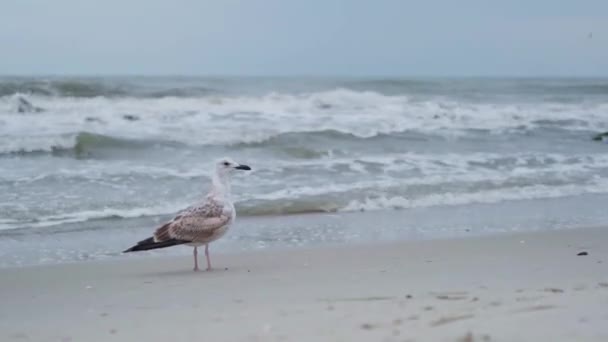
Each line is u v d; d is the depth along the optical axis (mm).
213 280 7688
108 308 6379
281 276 7844
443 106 28438
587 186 16453
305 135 20484
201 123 21891
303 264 8734
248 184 15047
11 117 21016
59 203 13000
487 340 4734
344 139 20875
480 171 17594
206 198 8688
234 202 13492
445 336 4844
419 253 9438
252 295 6723
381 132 22188
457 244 10172
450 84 36938
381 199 14172
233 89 28578
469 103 30734
